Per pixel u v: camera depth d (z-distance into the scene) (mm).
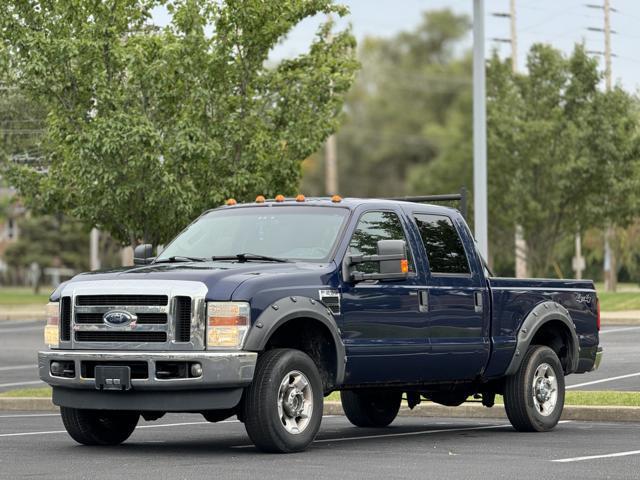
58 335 26719
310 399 26359
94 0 41219
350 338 27047
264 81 43938
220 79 42719
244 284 25453
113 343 25797
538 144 95812
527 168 96875
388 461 24859
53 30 41312
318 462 24656
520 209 96375
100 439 28219
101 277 26453
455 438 30031
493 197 99188
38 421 35938
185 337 25328
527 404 31297
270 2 42875
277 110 44500
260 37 43125
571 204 97625
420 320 28578
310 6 44219
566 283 33000
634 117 98000
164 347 25359
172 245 29359
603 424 33969
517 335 31125
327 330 26797
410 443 28719
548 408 31922
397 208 29125
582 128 95188
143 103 41906
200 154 41562
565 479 22141
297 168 44281
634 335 65688
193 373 25125
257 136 42781
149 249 29453
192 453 26438
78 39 40688
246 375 25188
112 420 28406
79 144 40781
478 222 47719
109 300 25922
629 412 34844
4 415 38500
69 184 44594
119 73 42000
